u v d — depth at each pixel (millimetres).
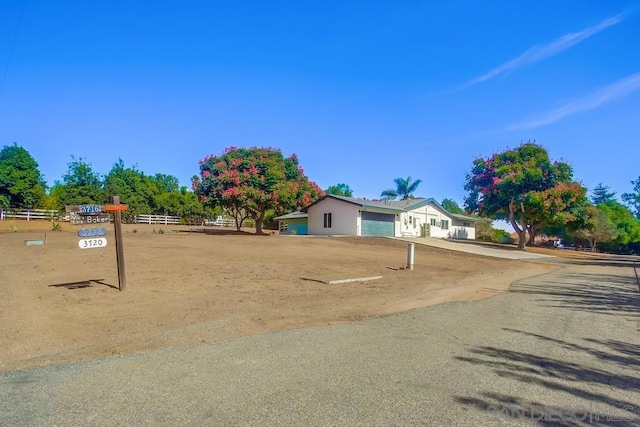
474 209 40219
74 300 8023
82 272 11289
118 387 3988
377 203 39219
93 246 8922
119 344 5484
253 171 31109
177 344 5512
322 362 4789
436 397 3838
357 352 5199
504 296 10234
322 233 37062
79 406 3562
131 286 9523
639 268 21969
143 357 4922
